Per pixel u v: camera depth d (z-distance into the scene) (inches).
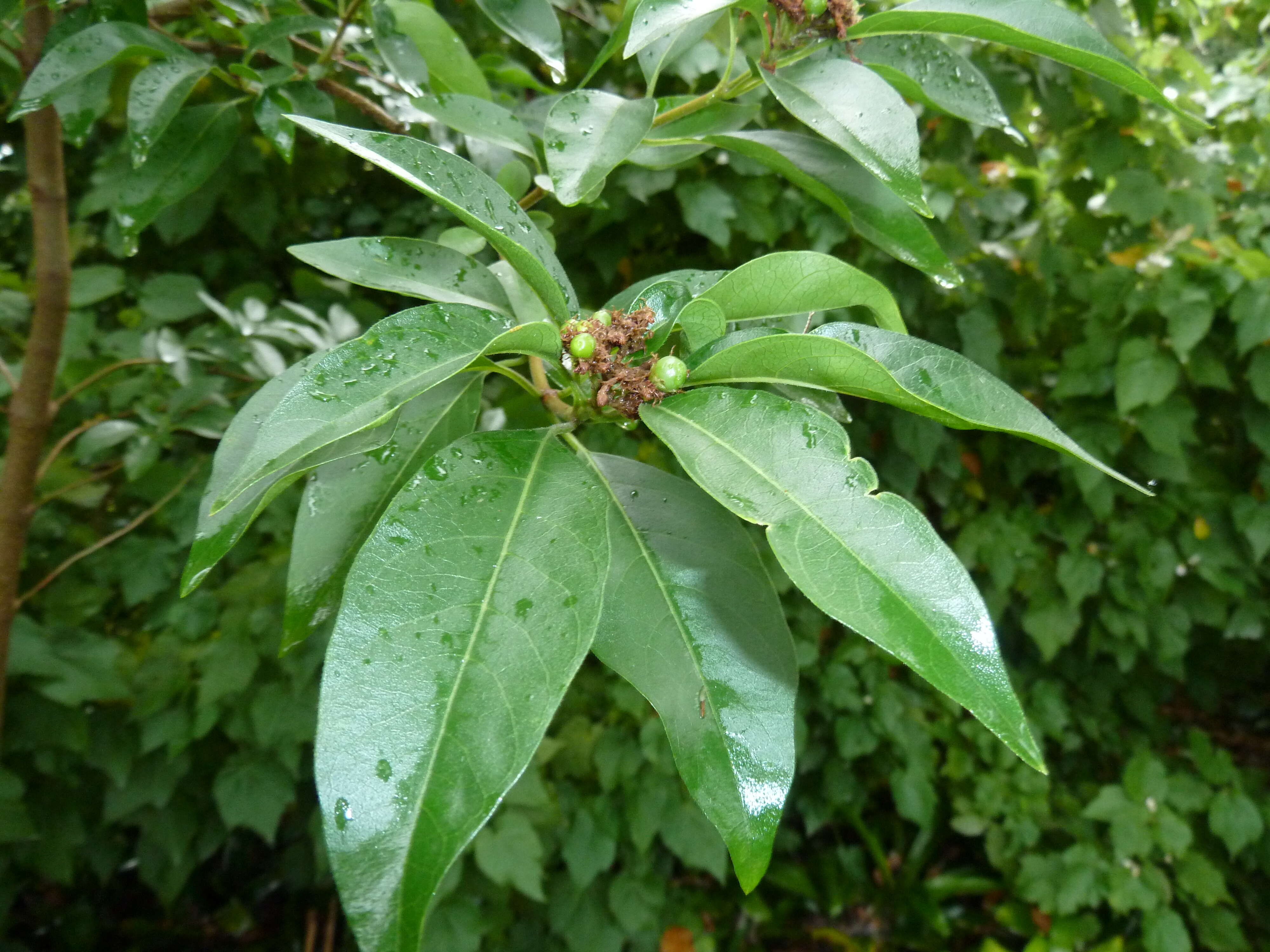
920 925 37.6
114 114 26.6
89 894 33.9
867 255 29.8
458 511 8.9
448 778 7.4
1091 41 10.8
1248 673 42.0
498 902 29.9
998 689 7.7
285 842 35.1
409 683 7.8
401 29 16.2
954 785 37.2
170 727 26.1
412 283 11.3
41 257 14.9
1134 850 33.9
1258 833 34.3
